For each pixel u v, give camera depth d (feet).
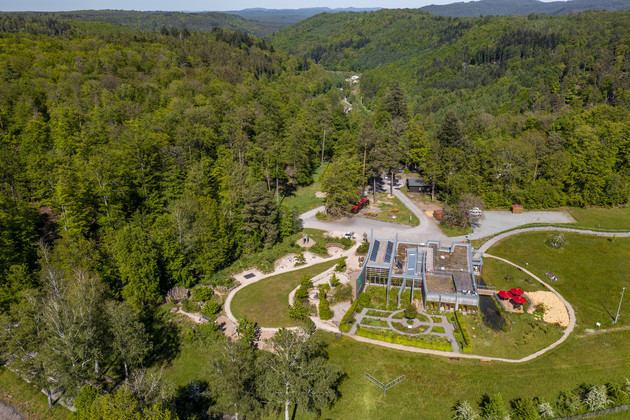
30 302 169.37
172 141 339.77
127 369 170.71
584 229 297.33
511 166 342.85
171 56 581.53
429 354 183.42
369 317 208.74
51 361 145.48
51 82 428.15
